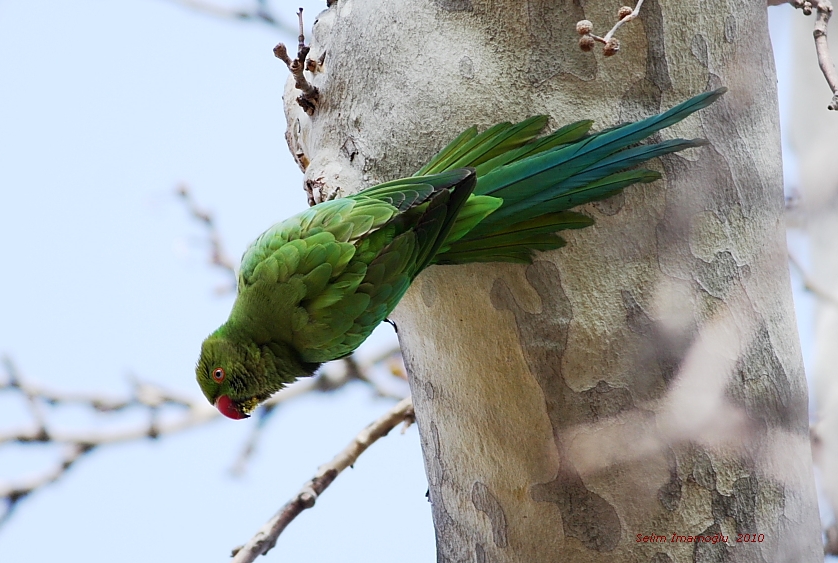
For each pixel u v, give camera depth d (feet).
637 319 26.48
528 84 26.81
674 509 26.71
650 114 26.63
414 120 27.81
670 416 26.53
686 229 26.63
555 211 26.48
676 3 26.37
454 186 26.37
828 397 32.27
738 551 26.84
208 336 31.99
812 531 27.99
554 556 27.71
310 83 30.27
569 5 26.45
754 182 27.58
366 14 28.96
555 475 27.25
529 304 26.84
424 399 29.81
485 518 28.81
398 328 30.73
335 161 29.53
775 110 28.86
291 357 30.27
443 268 27.68
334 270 28.30
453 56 27.43
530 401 27.12
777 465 27.32
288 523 36.01
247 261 30.40
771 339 27.55
